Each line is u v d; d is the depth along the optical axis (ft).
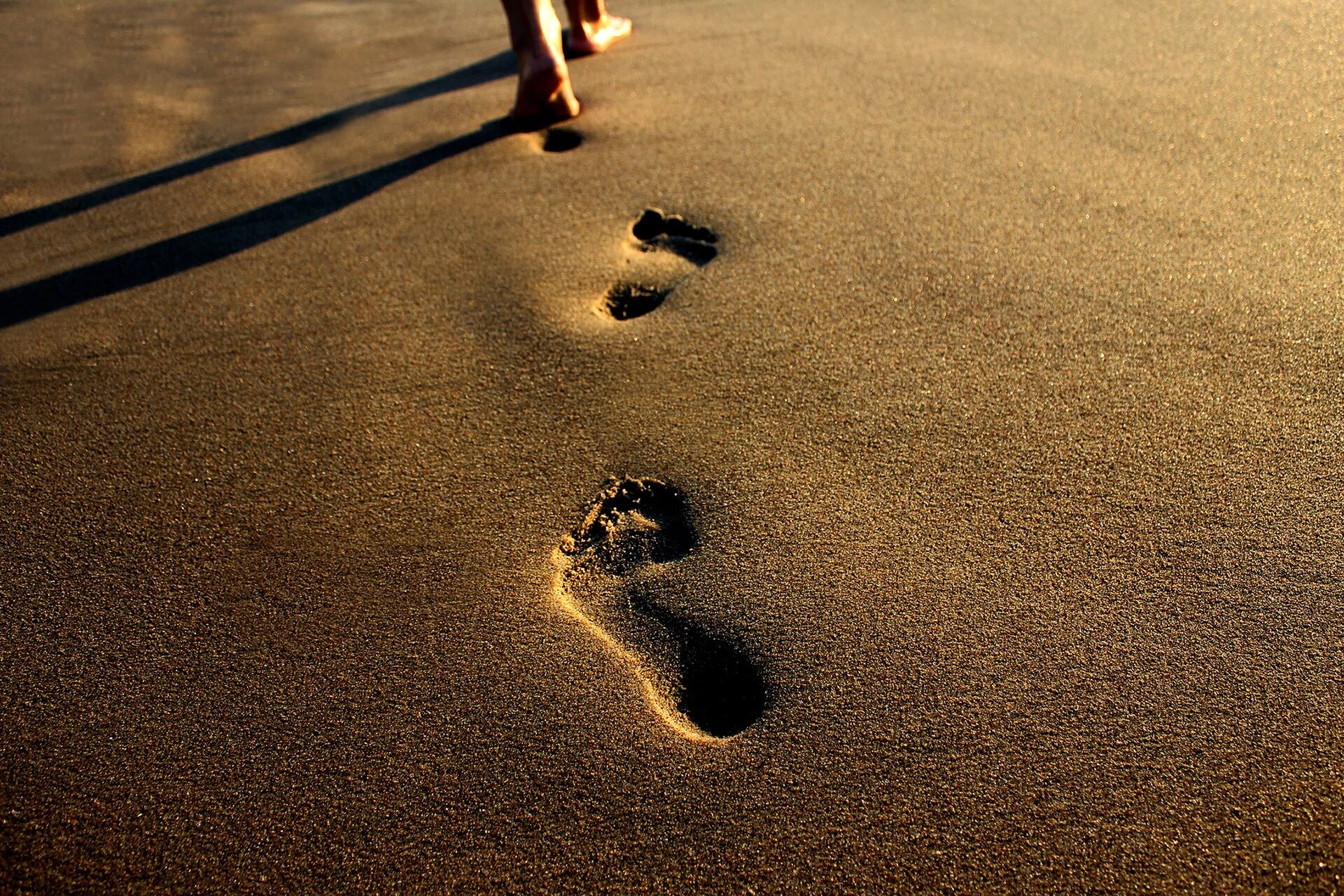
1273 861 3.38
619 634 3.79
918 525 3.94
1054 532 3.90
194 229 5.12
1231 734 3.54
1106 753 3.53
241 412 4.37
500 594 3.89
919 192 5.03
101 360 4.56
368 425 4.31
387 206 5.19
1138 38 6.03
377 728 3.67
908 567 3.86
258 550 4.01
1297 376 4.19
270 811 3.56
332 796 3.57
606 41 6.40
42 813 3.57
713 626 3.79
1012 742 3.56
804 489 4.04
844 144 5.35
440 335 4.58
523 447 4.22
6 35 6.70
